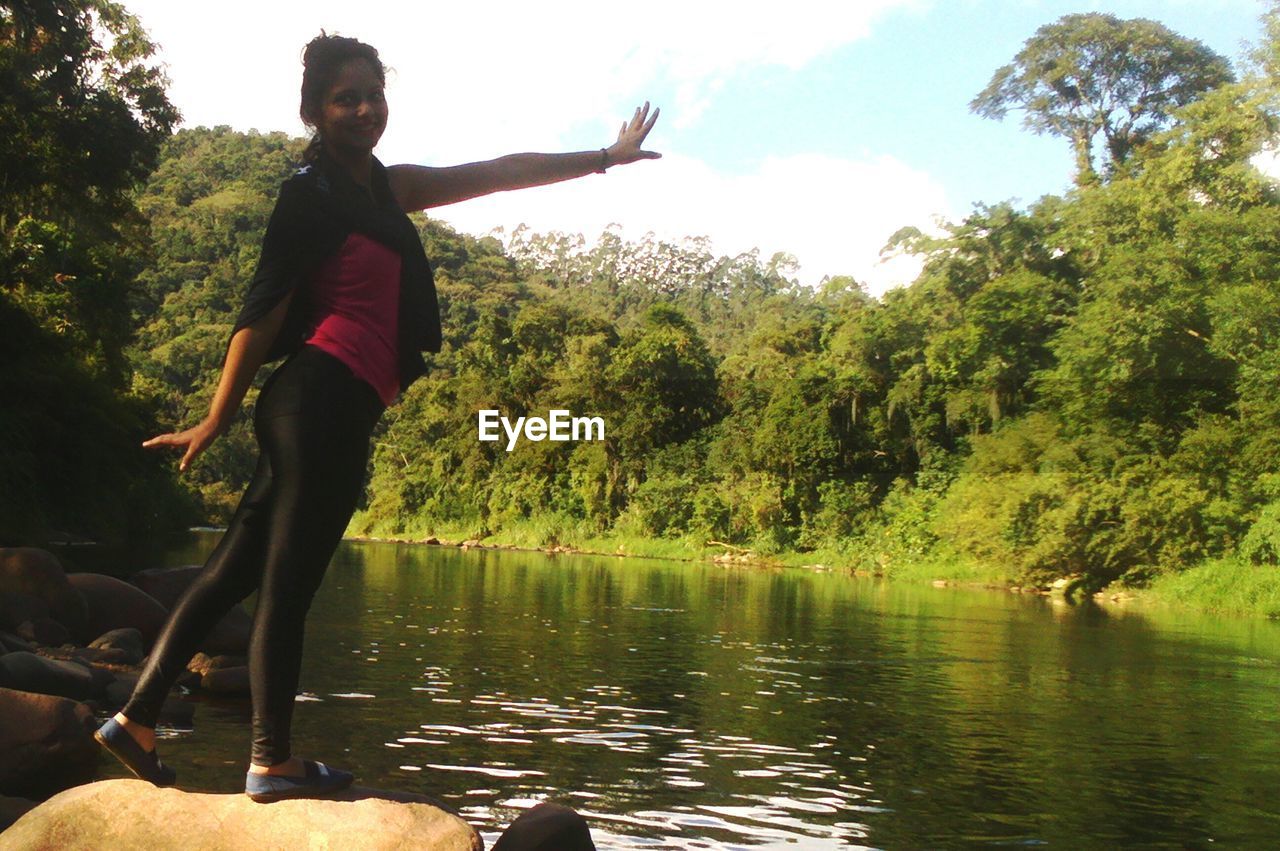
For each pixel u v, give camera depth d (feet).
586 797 18.79
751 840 16.63
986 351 119.75
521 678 32.53
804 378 143.95
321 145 8.20
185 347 297.33
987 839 17.26
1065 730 27.04
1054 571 90.02
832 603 68.80
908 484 130.93
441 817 8.79
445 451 205.98
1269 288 86.84
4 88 101.96
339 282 7.96
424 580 78.74
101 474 91.66
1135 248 99.50
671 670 35.45
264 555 8.07
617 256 404.57
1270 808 19.67
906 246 138.31
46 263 113.29
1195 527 84.48
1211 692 34.12
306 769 8.80
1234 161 100.12
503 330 215.31
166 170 465.88
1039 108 169.58
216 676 27.04
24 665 22.38
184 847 8.39
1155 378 94.17
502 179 9.00
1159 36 160.86
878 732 26.08
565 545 168.14
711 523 145.28
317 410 7.88
